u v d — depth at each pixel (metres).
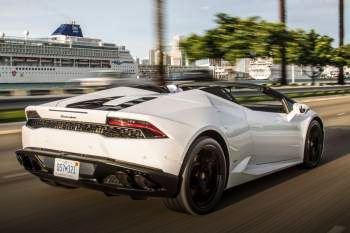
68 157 4.09
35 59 85.31
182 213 4.36
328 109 19.83
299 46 38.50
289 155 5.81
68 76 88.44
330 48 42.31
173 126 3.92
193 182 4.14
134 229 3.93
